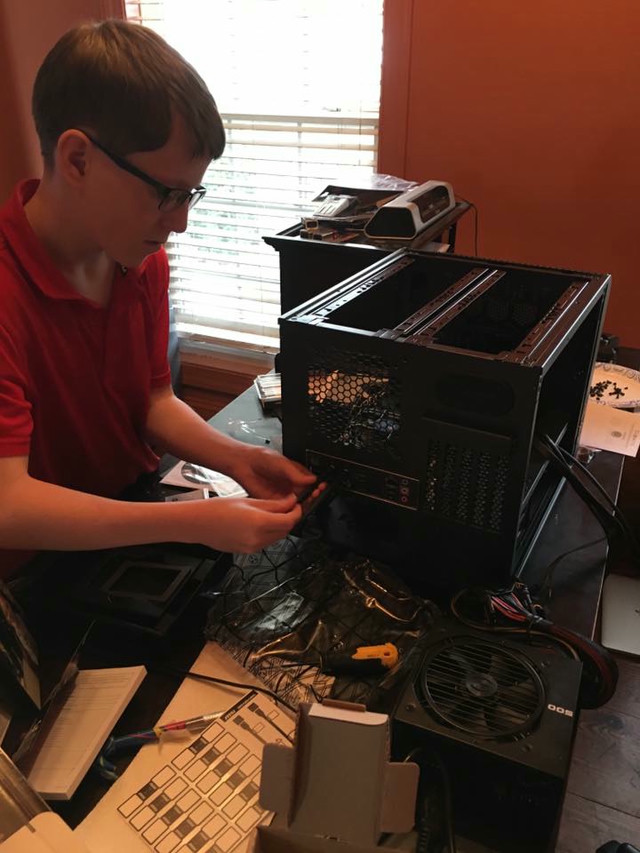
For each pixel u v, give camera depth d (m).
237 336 2.52
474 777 0.65
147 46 0.79
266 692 0.78
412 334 0.83
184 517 0.83
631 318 1.83
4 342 0.90
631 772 1.53
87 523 0.83
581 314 0.90
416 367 0.79
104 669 0.80
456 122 1.81
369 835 0.52
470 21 1.70
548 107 1.71
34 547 0.85
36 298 0.98
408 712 0.66
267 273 2.39
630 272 1.79
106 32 0.80
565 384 1.11
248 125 2.19
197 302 2.54
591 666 0.77
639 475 2.00
